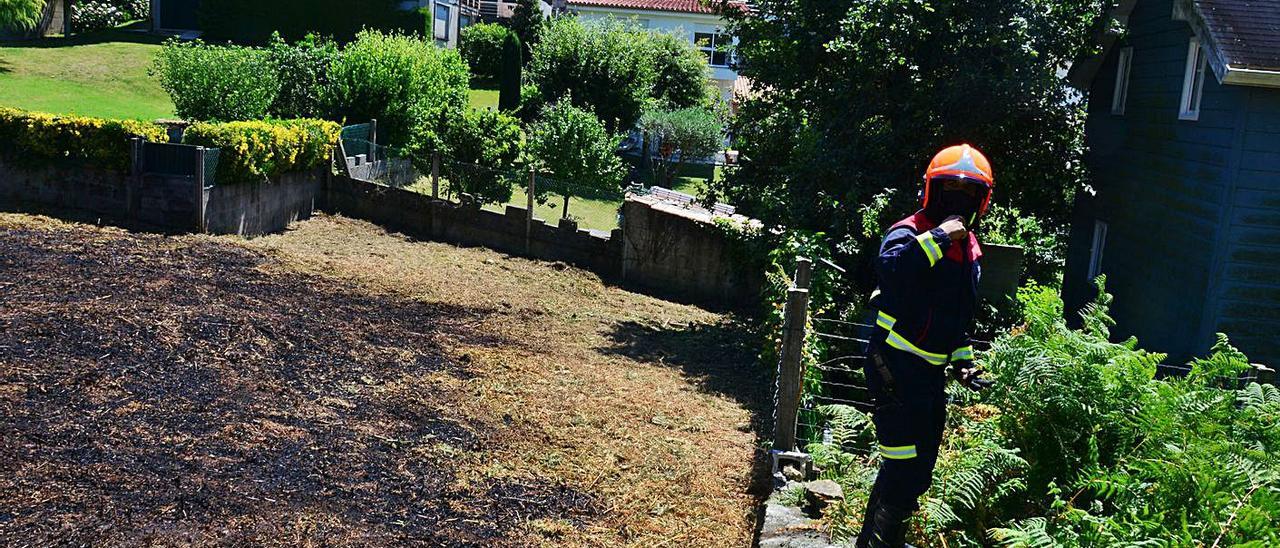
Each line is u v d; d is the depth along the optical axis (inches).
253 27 1440.7
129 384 313.4
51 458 251.9
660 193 786.2
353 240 676.7
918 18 508.1
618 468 299.7
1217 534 176.6
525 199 819.4
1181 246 507.2
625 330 531.5
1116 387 205.0
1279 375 470.6
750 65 590.2
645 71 1357.0
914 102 524.7
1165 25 549.0
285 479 260.4
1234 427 222.1
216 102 890.7
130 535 219.6
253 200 644.7
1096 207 650.8
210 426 289.1
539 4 1920.5
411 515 249.3
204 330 380.5
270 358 362.9
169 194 583.5
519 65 1480.1
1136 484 187.3
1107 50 634.8
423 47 1062.4
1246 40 446.9
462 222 724.0
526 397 364.8
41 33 1453.0
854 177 518.9
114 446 265.0
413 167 807.1
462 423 323.6
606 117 1342.3
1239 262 464.1
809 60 560.1
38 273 431.5
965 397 239.3
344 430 301.6
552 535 247.8
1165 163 537.6
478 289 577.9
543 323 514.6
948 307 153.4
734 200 664.4
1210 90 486.0
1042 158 553.6
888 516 159.2
